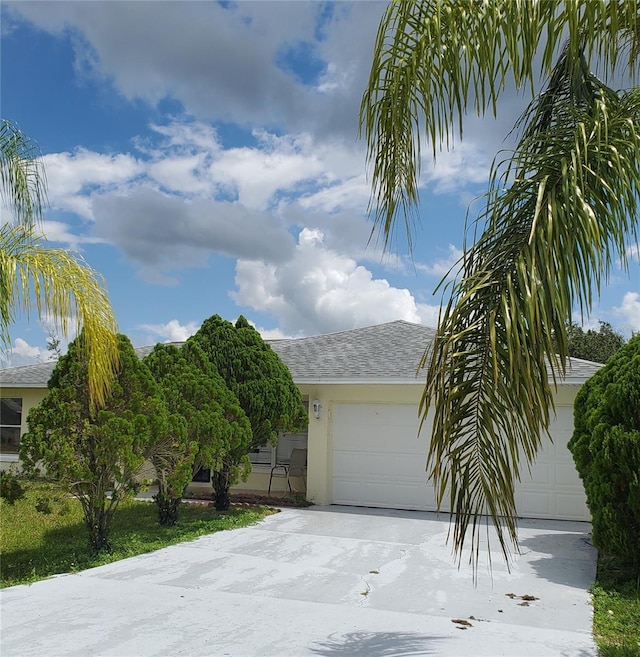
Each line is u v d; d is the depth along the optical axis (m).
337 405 14.49
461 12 3.92
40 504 8.98
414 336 16.75
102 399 8.67
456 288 3.82
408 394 13.88
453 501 3.99
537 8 3.64
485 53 3.78
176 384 11.28
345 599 6.85
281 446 16.39
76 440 8.84
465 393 3.83
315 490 14.23
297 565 8.41
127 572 7.94
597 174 3.77
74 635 5.57
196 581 7.53
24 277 8.14
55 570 8.20
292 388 13.72
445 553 9.28
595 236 3.46
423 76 4.14
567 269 3.54
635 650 5.29
